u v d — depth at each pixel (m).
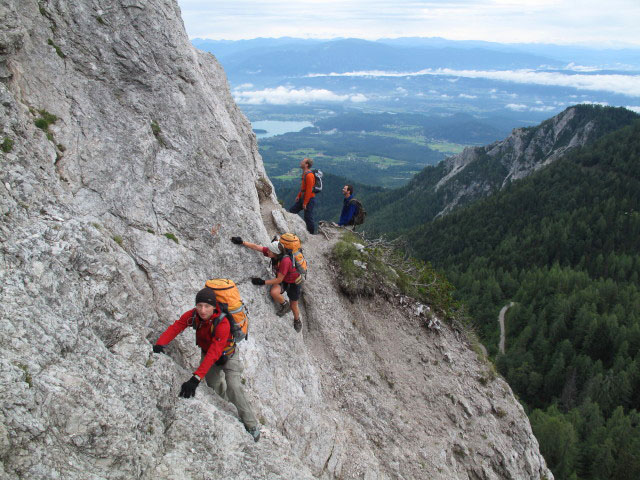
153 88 7.18
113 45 6.78
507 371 72.75
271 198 12.79
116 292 5.15
